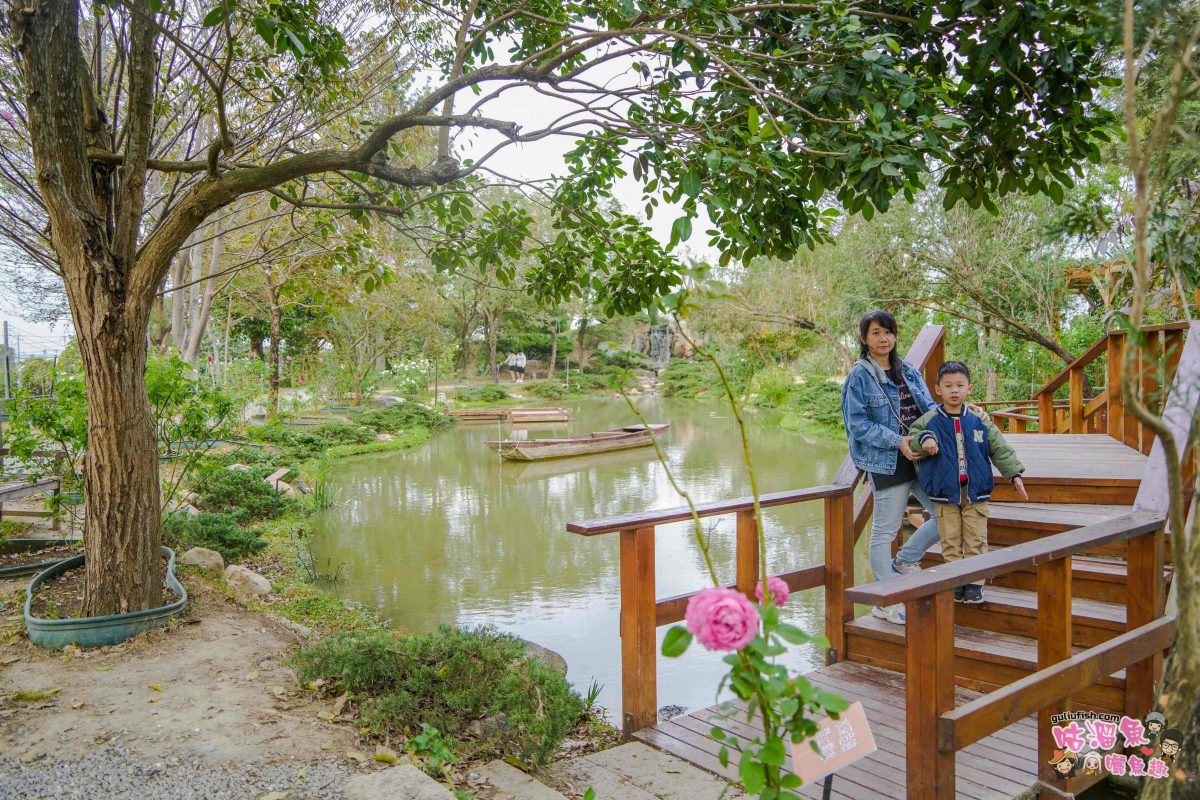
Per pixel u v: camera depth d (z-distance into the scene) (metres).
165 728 3.11
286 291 6.87
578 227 4.77
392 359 29.94
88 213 4.00
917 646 2.07
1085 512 4.08
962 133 3.38
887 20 3.36
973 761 2.70
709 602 1.38
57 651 3.97
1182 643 1.58
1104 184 8.11
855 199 3.27
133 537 4.30
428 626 6.17
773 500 3.52
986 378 13.92
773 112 3.47
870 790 2.55
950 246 12.83
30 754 2.83
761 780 1.45
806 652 5.39
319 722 3.24
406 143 7.70
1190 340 3.62
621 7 3.60
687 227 3.20
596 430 24.02
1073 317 12.45
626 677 3.20
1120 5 1.44
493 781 2.80
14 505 7.70
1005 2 2.74
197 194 4.05
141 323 4.23
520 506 11.49
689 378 40.84
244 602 5.41
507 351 46.47
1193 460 3.17
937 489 3.38
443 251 5.01
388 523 10.24
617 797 2.63
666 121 3.86
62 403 5.96
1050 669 2.28
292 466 12.77
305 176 4.66
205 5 5.78
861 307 13.92
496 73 3.89
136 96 4.04
